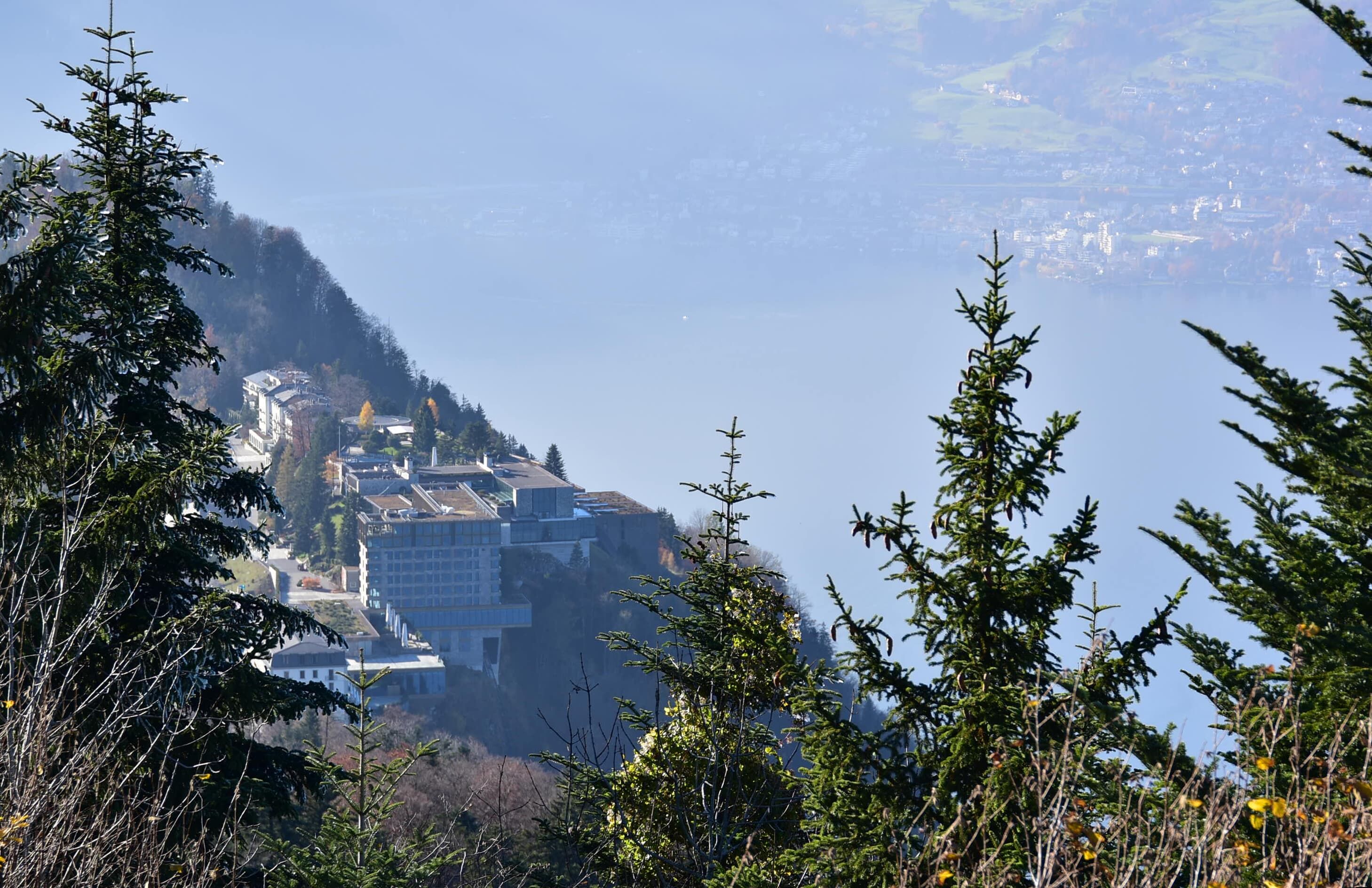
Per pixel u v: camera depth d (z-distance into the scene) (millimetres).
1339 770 9000
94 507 15688
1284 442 11195
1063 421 11070
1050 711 10344
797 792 15336
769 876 12352
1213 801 8125
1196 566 11422
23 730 9938
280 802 17703
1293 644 10414
